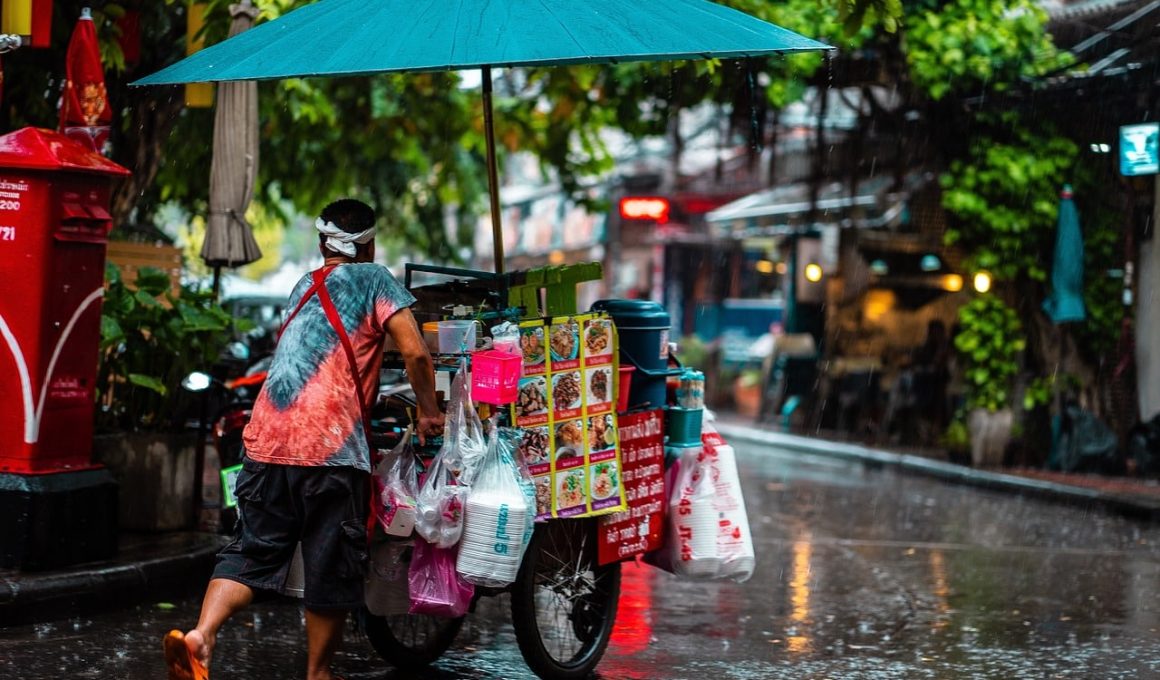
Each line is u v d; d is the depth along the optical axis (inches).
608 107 641.0
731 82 600.1
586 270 250.2
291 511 214.4
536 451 235.5
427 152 800.9
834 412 859.4
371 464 217.5
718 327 1220.5
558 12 235.0
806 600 345.4
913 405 790.5
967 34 622.5
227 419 332.2
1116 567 408.5
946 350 784.9
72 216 285.7
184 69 239.9
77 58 330.3
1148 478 624.7
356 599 213.6
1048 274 674.8
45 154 283.1
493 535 220.4
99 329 298.0
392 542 225.1
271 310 772.0
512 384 220.8
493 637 289.6
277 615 299.4
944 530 483.8
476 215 892.0
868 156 754.2
